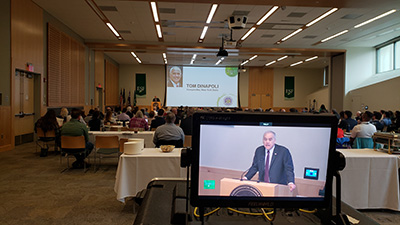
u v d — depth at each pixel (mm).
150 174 2973
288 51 13297
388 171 3010
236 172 836
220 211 965
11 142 7000
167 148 3199
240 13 8555
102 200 3428
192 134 832
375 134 3354
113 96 17688
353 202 2990
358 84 13156
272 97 20344
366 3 6941
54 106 9188
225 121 826
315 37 11523
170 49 13250
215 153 834
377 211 3174
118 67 19312
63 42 9844
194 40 12266
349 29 10273
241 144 838
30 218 2854
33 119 8281
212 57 16000
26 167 5141
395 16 8789
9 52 6789
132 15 8820
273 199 838
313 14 8586
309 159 850
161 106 18938
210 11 8406
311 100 20438
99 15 8852
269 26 9930
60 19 9352
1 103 6594
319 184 852
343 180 2971
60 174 4672
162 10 8344
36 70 8000
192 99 19047
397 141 3047
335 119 841
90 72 12961
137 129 5625
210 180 833
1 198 3457
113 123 8023
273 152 842
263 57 15805
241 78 20188
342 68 13438
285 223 876
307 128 843
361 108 12703
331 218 877
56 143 6301
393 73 11750
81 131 4852
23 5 7301
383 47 12648
